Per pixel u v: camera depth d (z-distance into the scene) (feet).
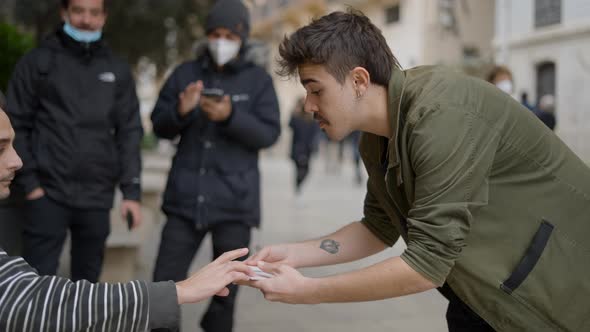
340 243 6.22
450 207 4.54
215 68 9.03
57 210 8.66
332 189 37.22
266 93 9.16
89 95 8.86
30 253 8.63
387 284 4.66
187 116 8.63
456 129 4.61
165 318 4.37
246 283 5.00
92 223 8.98
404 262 4.63
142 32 30.78
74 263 9.30
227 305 8.71
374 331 10.83
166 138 9.20
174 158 8.95
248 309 12.10
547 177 4.98
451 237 4.51
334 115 5.04
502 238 4.93
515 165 4.91
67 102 8.67
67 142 8.64
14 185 9.47
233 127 8.45
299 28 5.04
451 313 6.13
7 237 9.53
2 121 4.45
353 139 39.93
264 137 8.77
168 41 33.53
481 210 4.89
